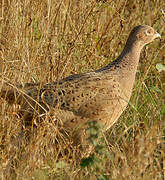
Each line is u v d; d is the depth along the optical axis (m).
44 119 15.05
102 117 15.48
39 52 17.86
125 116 17.50
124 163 13.09
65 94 15.16
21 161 13.65
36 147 13.92
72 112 15.17
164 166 13.56
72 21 19.44
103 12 20.83
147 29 16.58
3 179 12.96
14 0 18.08
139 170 12.86
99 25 20.33
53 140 14.56
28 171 13.16
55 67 17.78
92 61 19.19
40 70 17.48
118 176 13.00
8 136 14.62
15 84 15.51
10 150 14.17
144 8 22.11
